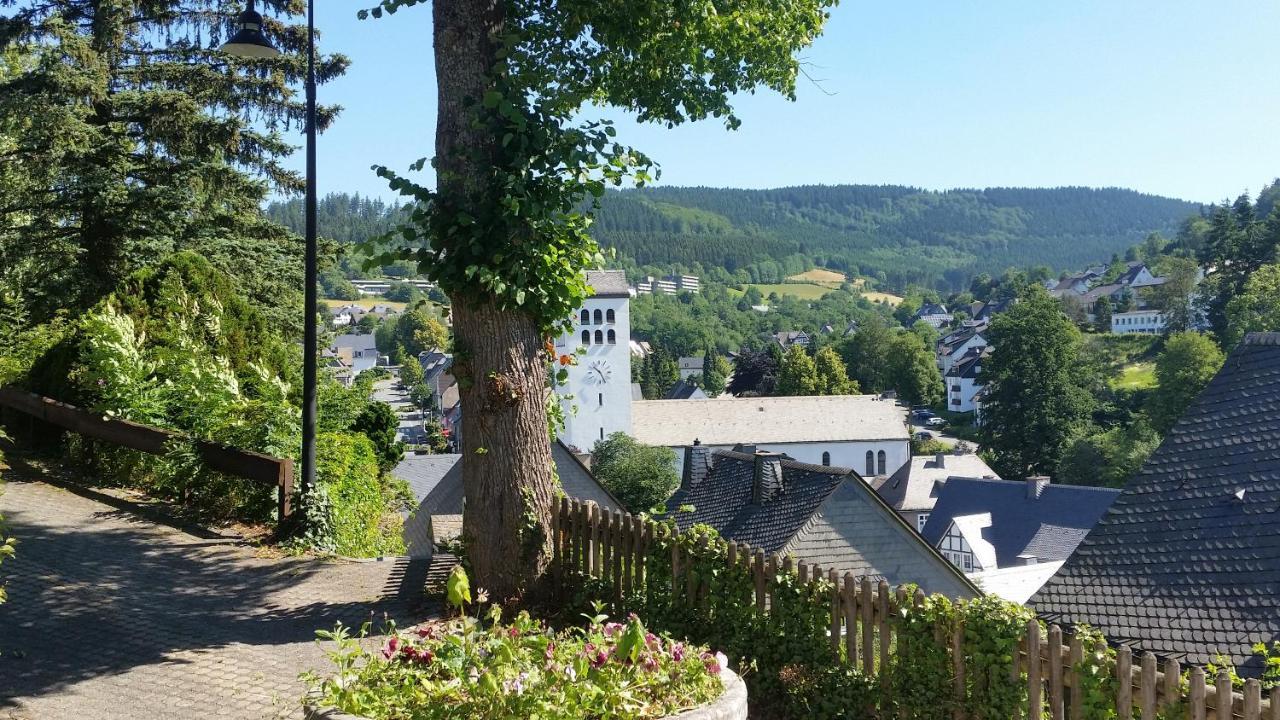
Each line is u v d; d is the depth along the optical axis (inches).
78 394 567.8
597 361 3147.1
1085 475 2945.4
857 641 274.5
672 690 196.5
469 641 198.1
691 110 416.8
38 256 908.0
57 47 854.5
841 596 277.7
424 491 1649.9
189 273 636.7
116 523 436.5
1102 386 4025.6
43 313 877.8
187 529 438.6
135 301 612.1
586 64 385.4
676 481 2822.3
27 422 592.7
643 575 325.7
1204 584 481.1
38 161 868.6
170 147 925.2
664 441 3393.2
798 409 3572.8
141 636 305.0
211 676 273.3
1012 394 3253.0
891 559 1059.9
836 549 1053.2
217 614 332.2
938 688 256.5
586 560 341.4
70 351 590.9
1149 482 552.7
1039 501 2377.0
